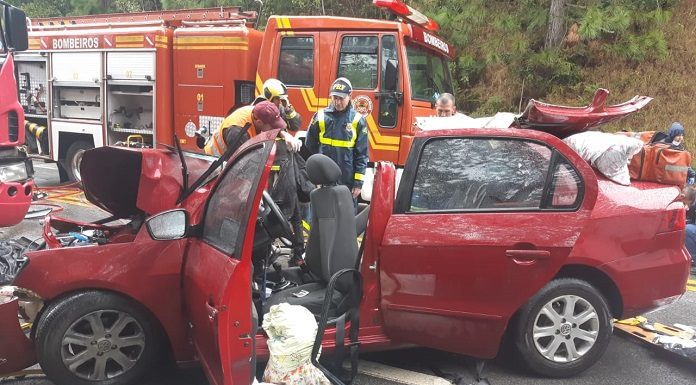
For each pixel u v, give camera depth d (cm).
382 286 331
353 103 695
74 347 319
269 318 291
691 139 1005
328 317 333
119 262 317
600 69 1118
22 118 595
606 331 350
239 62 774
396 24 675
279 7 1391
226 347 261
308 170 355
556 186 329
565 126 356
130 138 886
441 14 1070
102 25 909
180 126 838
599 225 343
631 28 1105
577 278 348
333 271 346
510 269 317
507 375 358
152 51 833
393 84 665
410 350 391
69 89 956
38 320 321
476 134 342
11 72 582
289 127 585
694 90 1066
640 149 351
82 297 312
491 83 1159
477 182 338
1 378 340
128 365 328
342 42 701
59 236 380
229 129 439
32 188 598
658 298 355
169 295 325
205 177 353
